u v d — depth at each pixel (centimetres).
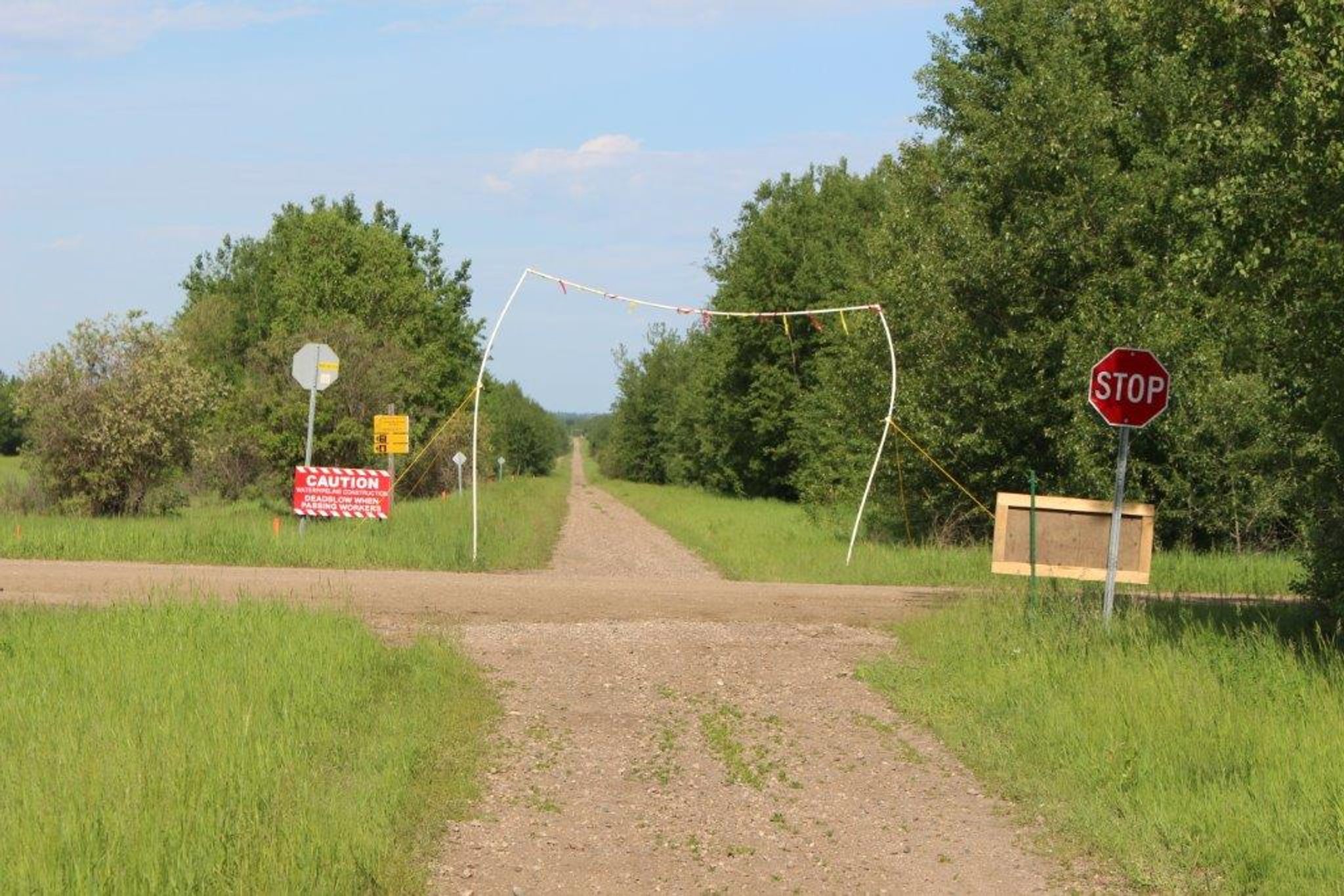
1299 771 803
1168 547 2680
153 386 2828
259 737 838
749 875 705
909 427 2983
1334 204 1146
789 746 991
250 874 607
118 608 1348
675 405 9606
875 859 737
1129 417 1317
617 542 3238
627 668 1263
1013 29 3247
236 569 1877
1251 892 660
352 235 5034
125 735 827
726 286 6669
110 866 597
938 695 1134
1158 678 1035
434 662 1195
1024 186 2647
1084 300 2511
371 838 677
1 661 1076
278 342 3606
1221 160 1279
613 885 682
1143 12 1313
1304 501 1403
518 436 11425
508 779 878
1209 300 1517
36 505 2853
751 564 2425
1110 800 807
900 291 2989
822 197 6369
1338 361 1165
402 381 3791
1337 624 1268
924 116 3519
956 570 2142
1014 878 705
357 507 2312
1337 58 1085
